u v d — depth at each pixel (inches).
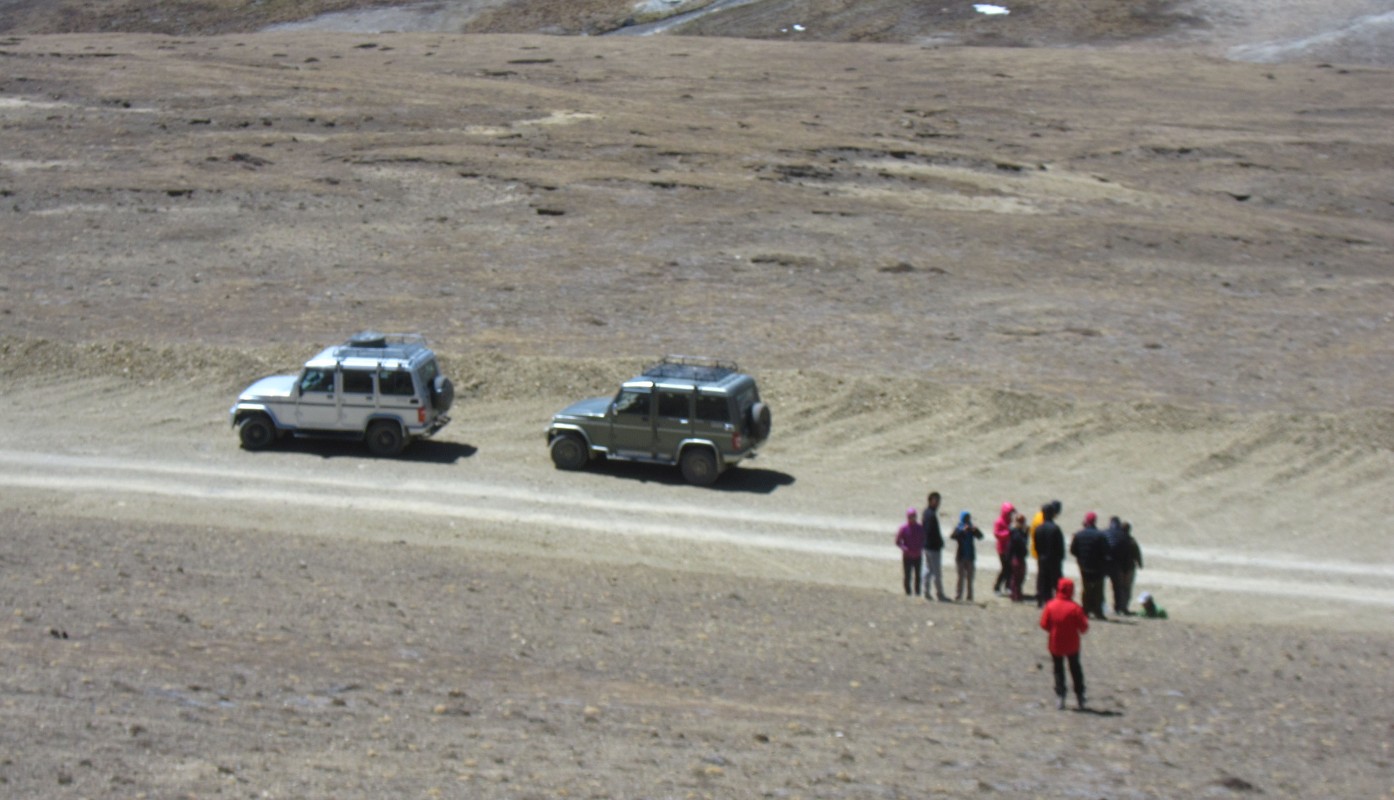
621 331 3718.0
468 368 3289.9
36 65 7194.9
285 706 1154.0
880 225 5073.8
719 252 4618.6
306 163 5644.7
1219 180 6496.1
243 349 3378.4
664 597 1930.4
